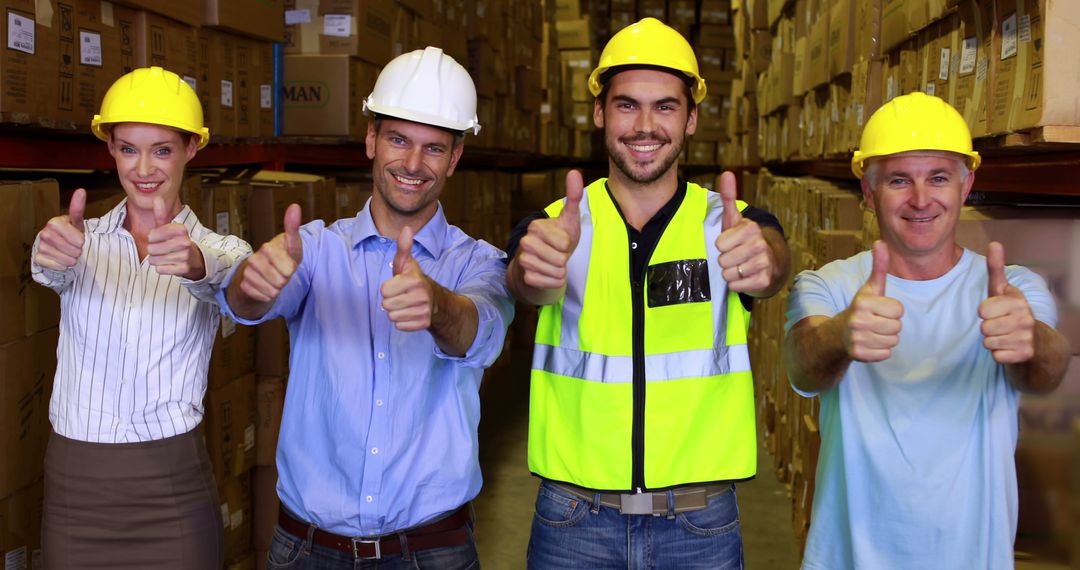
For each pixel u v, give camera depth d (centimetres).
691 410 202
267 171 420
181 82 229
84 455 222
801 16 510
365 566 201
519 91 749
